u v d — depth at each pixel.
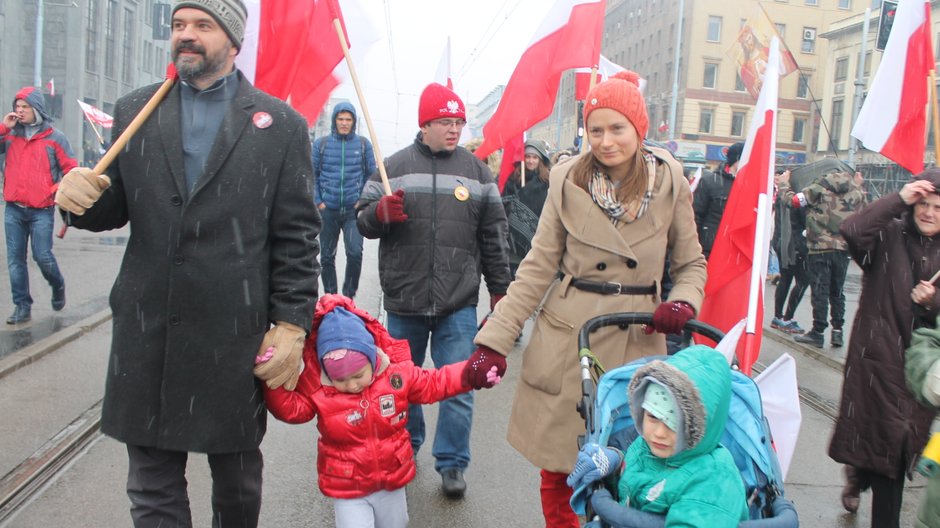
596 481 2.61
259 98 2.98
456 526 4.16
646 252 3.37
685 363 2.39
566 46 5.75
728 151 7.02
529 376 3.50
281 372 2.89
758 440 2.69
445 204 4.55
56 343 6.96
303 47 4.43
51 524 3.93
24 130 7.56
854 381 3.80
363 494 3.26
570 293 3.44
